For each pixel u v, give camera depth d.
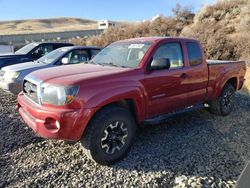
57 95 3.64
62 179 3.61
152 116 4.62
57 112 3.59
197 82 5.34
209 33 19.17
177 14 27.47
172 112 5.02
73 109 3.61
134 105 4.24
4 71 8.15
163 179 3.58
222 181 3.53
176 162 4.02
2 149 4.52
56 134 3.62
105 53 5.32
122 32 28.27
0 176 3.72
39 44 11.36
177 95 4.95
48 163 4.03
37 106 3.88
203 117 6.19
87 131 3.76
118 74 4.09
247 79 12.08
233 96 6.51
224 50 17.08
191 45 5.34
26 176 3.70
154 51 4.62
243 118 6.22
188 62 5.17
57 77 3.91
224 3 24.58
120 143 4.06
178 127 5.48
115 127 3.98
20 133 5.14
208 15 24.05
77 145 4.59
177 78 4.86
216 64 5.87
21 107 4.68
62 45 12.01
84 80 3.75
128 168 3.87
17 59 10.43
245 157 4.23
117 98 3.93
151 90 4.44
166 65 4.44
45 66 8.19
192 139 4.89
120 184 3.48
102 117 3.80
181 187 3.39
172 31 25.22
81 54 9.26
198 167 3.88
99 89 3.80
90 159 4.07
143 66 4.40
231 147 4.59
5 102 7.52
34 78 4.11
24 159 4.18
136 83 4.20
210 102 6.21
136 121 4.38
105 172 3.77
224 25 21.34
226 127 5.57
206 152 4.37
